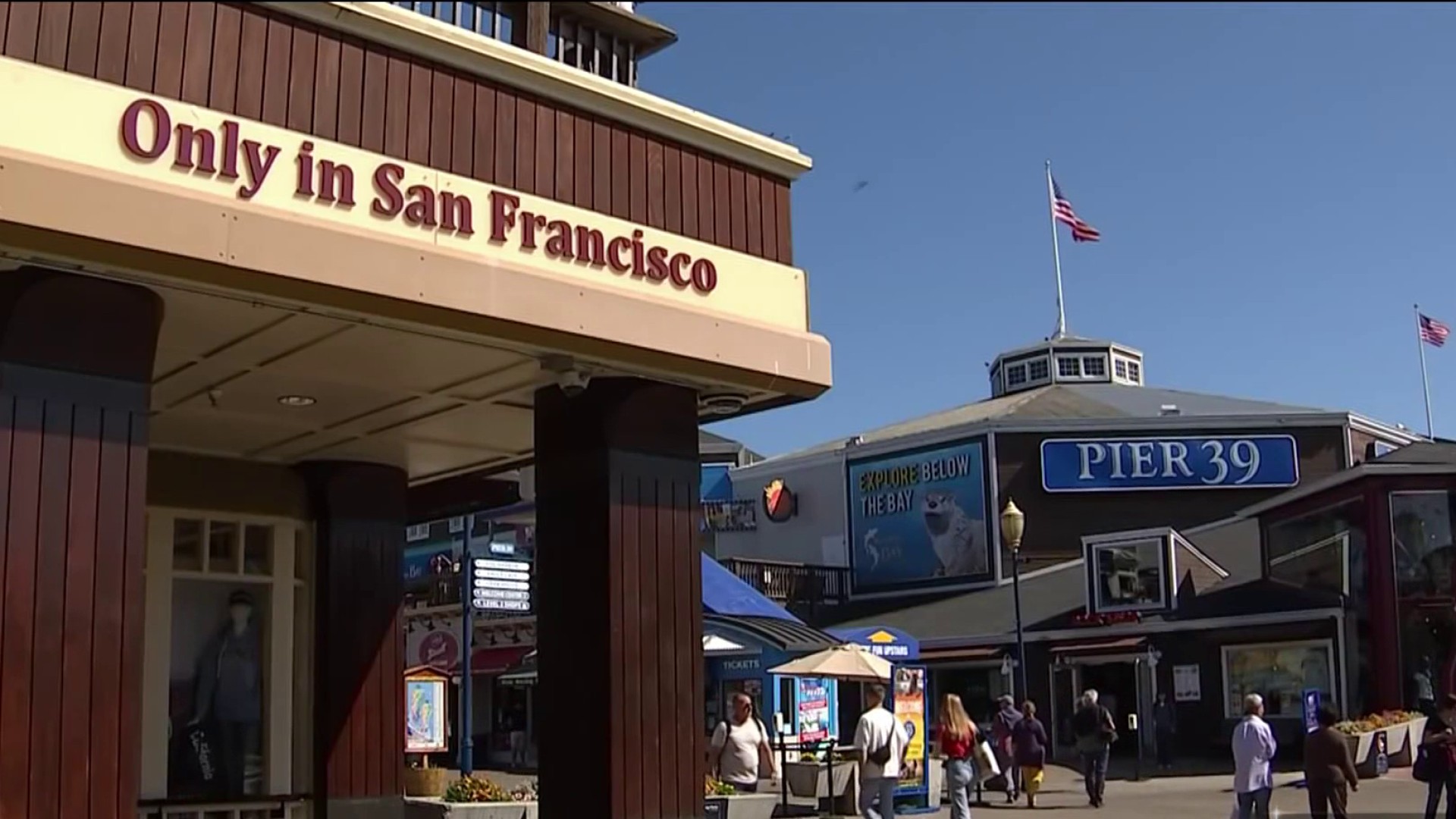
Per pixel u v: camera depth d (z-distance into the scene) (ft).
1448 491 80.28
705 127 29.07
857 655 63.57
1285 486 123.03
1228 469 124.06
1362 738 69.77
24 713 20.53
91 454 21.67
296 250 22.43
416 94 24.73
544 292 25.61
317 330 25.21
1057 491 126.00
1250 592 99.09
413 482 43.65
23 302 21.08
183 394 30.99
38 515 21.07
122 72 21.25
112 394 21.99
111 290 21.79
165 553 36.52
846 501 140.15
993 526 127.13
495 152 25.70
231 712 37.19
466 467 40.65
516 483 44.19
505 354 27.02
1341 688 86.53
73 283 21.42
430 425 34.55
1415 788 62.90
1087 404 135.64
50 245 20.11
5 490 20.83
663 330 27.37
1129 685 108.17
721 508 149.59
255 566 38.50
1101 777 66.44
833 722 83.41
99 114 20.90
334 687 38.42
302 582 39.17
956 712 50.70
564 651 28.63
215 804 35.91
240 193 22.18
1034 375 155.74
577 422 29.14
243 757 37.24
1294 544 94.94
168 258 21.09
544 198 26.27
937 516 131.95
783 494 145.48
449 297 24.23
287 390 30.63
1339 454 123.54
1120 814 61.67
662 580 28.91
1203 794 73.20
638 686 28.14
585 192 26.96
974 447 129.39
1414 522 81.25
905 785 62.69
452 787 51.60
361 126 23.89
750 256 29.78
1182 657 101.91
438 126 24.93
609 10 30.19
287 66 23.13
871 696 47.06
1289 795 63.00
